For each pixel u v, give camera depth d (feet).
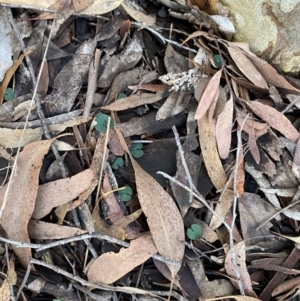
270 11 1.23
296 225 1.29
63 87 1.24
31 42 1.24
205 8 1.32
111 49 1.28
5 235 1.15
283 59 1.31
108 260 1.16
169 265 1.19
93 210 1.19
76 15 1.27
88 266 1.19
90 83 1.24
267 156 1.27
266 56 1.32
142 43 1.30
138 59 1.28
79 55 1.25
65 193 1.16
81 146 1.22
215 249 1.24
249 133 1.25
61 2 1.23
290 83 1.32
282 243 1.29
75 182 1.16
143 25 1.29
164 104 1.26
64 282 1.18
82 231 1.17
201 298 1.21
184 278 1.22
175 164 1.25
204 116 1.24
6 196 1.08
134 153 1.24
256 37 1.29
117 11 1.29
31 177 1.14
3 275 1.16
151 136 1.27
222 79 1.30
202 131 1.24
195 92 1.26
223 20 1.30
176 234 1.19
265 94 1.32
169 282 1.23
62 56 1.25
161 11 1.37
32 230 1.16
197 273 1.23
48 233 1.17
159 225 1.18
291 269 1.23
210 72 1.28
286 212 1.27
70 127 1.23
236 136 1.27
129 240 1.20
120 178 1.24
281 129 1.27
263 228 1.27
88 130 1.23
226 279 1.25
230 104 1.24
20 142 1.14
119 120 1.24
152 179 1.19
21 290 1.12
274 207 1.28
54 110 1.22
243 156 1.27
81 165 1.22
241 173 1.25
